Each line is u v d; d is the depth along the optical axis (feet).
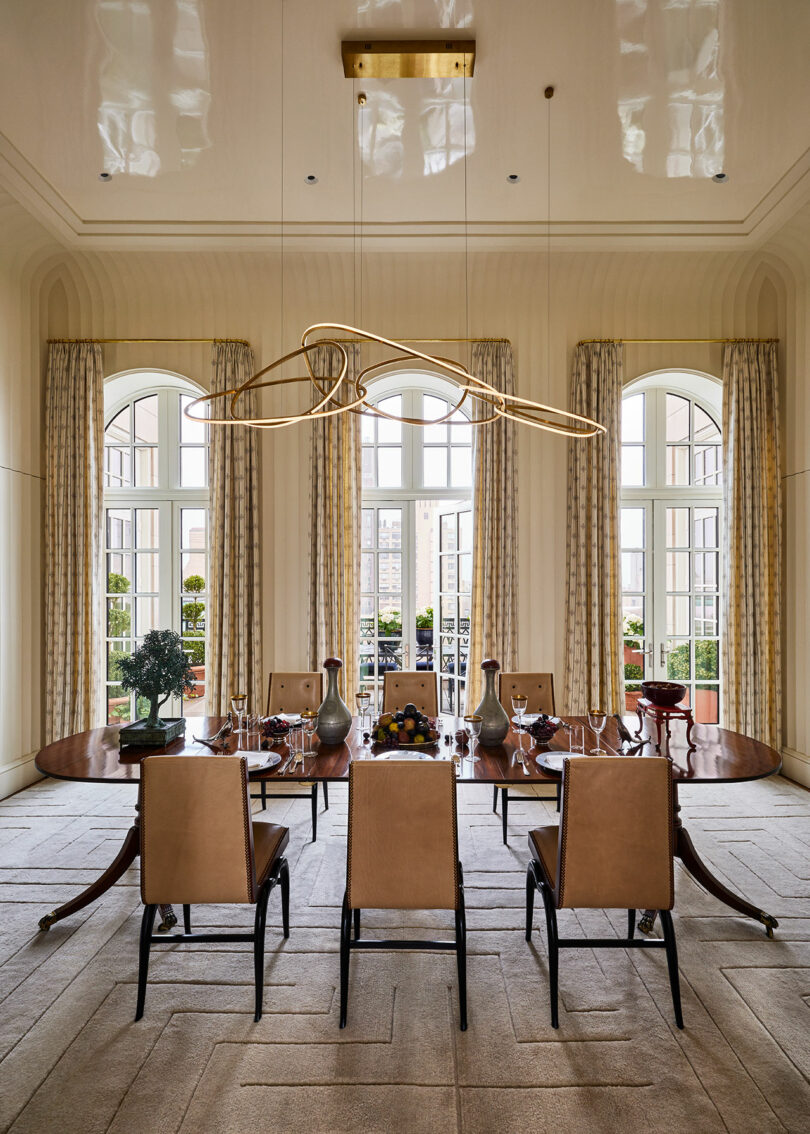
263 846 8.34
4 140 12.10
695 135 11.95
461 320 17.12
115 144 12.20
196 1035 6.94
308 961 8.32
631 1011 7.35
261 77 10.51
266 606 17.13
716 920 9.32
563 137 12.02
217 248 16.02
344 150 12.40
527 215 14.67
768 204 14.15
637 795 7.07
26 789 15.25
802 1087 6.26
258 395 17.16
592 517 16.63
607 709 16.52
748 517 16.60
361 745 10.21
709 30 9.61
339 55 10.09
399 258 16.39
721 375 17.19
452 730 10.96
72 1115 5.91
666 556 18.62
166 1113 5.94
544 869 7.79
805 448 15.76
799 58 10.09
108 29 9.55
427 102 11.09
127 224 15.01
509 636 16.60
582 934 8.93
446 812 7.09
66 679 16.49
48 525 16.56
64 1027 7.07
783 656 16.71
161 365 17.26
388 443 18.94
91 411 16.88
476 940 8.80
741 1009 7.37
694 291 17.12
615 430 16.78
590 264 16.55
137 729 10.00
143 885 7.26
